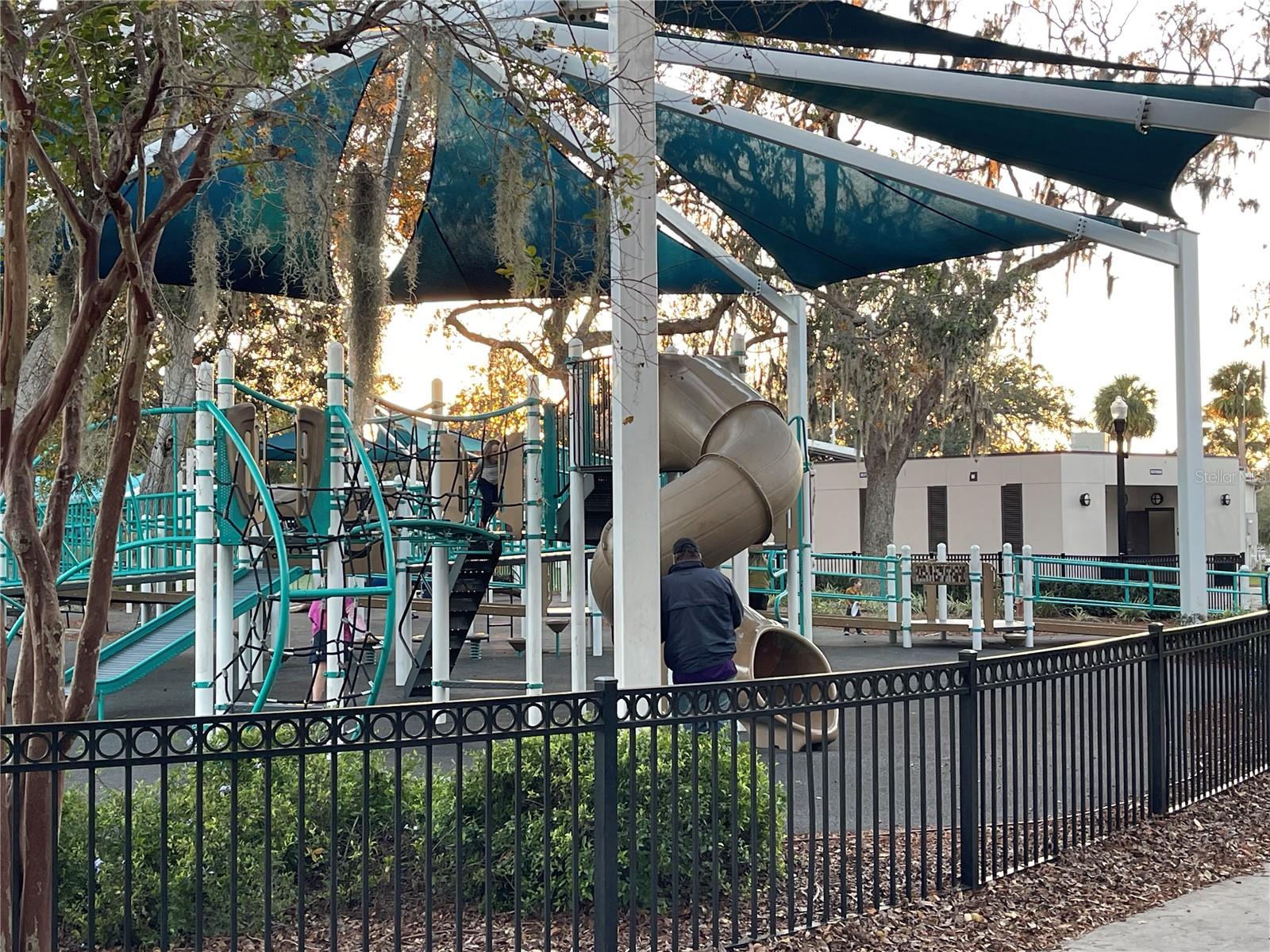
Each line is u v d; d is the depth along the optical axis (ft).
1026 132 34.24
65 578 38.91
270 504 30.60
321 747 14.14
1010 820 26.27
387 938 17.56
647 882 18.67
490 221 41.86
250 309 66.80
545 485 43.50
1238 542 110.83
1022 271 95.61
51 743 13.25
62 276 19.21
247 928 17.87
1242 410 188.03
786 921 18.34
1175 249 47.85
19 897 13.97
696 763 16.35
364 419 22.80
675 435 39.47
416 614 72.02
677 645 28.09
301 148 26.55
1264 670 31.50
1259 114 27.45
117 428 15.97
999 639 69.77
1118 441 77.87
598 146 21.74
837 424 110.01
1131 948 17.71
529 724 15.51
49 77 17.33
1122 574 84.58
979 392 107.34
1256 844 24.00
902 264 47.01
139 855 17.65
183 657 67.87
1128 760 25.34
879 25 28.14
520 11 26.66
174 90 17.07
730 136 39.91
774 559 68.49
